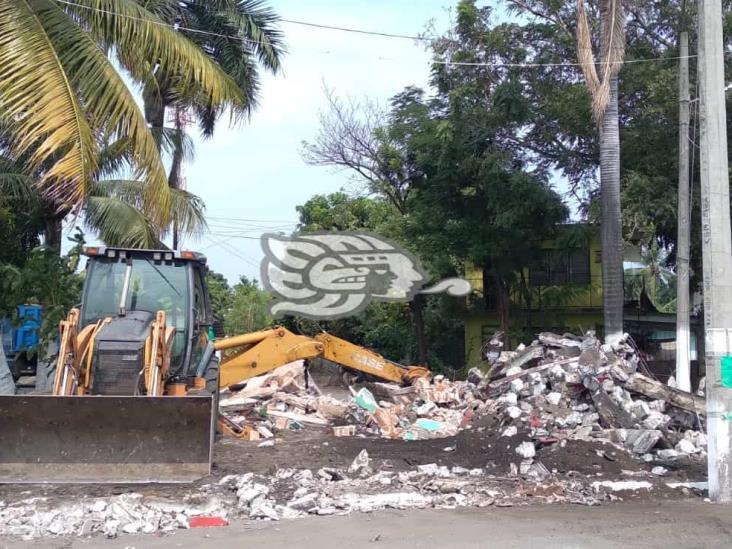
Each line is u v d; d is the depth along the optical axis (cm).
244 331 3894
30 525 717
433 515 772
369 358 1650
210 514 759
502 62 2122
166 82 1489
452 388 1583
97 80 1062
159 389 953
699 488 916
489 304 2656
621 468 1006
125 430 881
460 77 2166
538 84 2062
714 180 920
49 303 1570
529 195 2047
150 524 723
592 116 1806
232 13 1880
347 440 1219
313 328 2916
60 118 1006
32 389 1723
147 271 1109
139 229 1672
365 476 941
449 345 2889
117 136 1125
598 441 1095
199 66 1234
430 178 2342
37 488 833
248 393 1658
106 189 1727
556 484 908
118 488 837
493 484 913
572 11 2045
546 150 2159
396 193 2730
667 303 3322
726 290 898
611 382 1295
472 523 739
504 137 2134
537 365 1500
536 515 776
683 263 1590
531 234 2269
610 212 1653
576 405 1295
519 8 2072
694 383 2223
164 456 883
